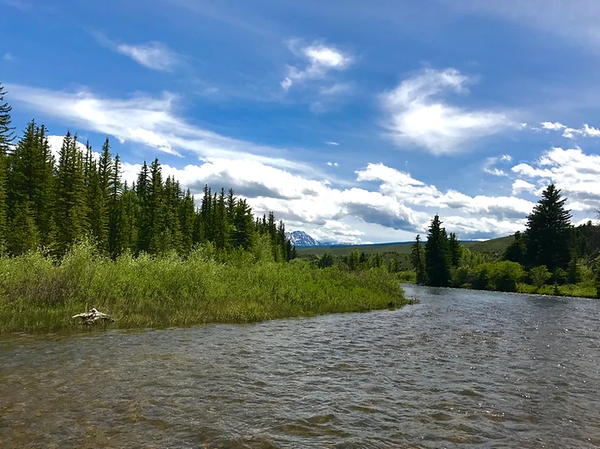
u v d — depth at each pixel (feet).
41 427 21.74
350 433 22.77
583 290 191.21
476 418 25.96
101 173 219.82
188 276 75.97
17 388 27.91
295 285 92.22
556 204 249.75
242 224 246.47
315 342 49.62
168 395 27.71
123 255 77.10
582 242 335.06
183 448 19.95
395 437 22.54
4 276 59.67
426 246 296.51
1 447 19.20
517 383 34.24
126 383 29.94
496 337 57.62
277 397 28.37
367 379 33.86
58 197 161.58
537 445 22.31
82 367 33.76
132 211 239.71
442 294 171.73
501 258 283.38
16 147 164.76
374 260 439.22
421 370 37.50
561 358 44.55
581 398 30.73
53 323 50.75
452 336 57.47
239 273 92.68
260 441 21.20
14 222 132.67
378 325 66.85
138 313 60.80
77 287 63.57
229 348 43.83
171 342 45.60
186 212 252.21
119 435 21.15
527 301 138.51
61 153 198.39
